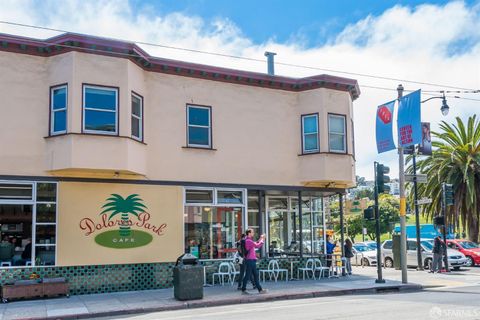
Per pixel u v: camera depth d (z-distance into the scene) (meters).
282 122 20.55
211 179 18.84
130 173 17.03
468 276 21.80
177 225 18.03
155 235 17.59
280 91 20.69
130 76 17.02
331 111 20.64
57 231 16.11
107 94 16.55
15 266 15.62
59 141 15.98
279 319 10.84
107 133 16.39
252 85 20.16
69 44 16.19
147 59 17.81
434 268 23.91
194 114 18.94
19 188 15.95
